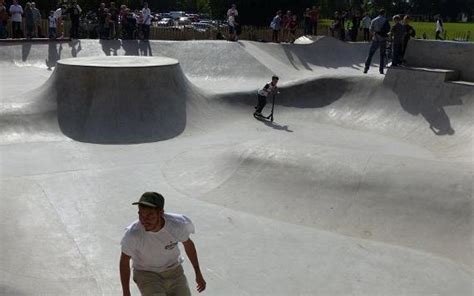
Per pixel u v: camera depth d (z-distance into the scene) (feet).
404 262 22.04
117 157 36.17
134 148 38.58
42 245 22.41
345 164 28.45
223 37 81.05
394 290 19.94
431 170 26.71
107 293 18.93
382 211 25.61
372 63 77.46
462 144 40.60
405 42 51.37
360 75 54.08
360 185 27.12
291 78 64.85
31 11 67.05
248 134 44.39
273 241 23.85
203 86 59.16
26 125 40.04
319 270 21.33
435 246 23.32
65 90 43.60
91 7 135.74
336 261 22.11
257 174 29.91
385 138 45.39
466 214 24.17
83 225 24.89
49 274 20.02
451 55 48.24
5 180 29.91
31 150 36.63
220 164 32.12
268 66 67.36
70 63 44.75
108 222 25.41
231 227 25.22
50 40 66.54
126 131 41.52
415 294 19.67
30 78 57.00
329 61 75.82
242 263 21.75
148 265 12.88
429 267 21.65
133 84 43.80
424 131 44.68
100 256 21.84
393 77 50.39
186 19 180.34
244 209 27.48
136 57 51.39
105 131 41.16
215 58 67.31
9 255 21.16
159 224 12.23
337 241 23.97
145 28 72.59
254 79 63.67
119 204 27.76
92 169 33.32
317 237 24.36
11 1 79.15
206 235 24.22
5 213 25.29
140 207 11.84
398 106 48.78
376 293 19.71
